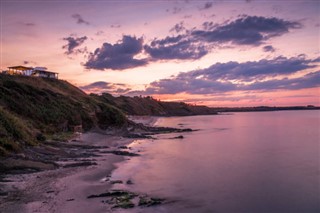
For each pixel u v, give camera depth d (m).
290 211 21.80
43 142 42.56
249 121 152.12
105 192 23.66
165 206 22.00
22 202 20.38
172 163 38.38
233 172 33.50
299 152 48.25
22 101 56.06
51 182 25.50
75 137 55.09
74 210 19.55
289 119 168.25
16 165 28.91
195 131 89.31
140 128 84.94
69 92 89.38
